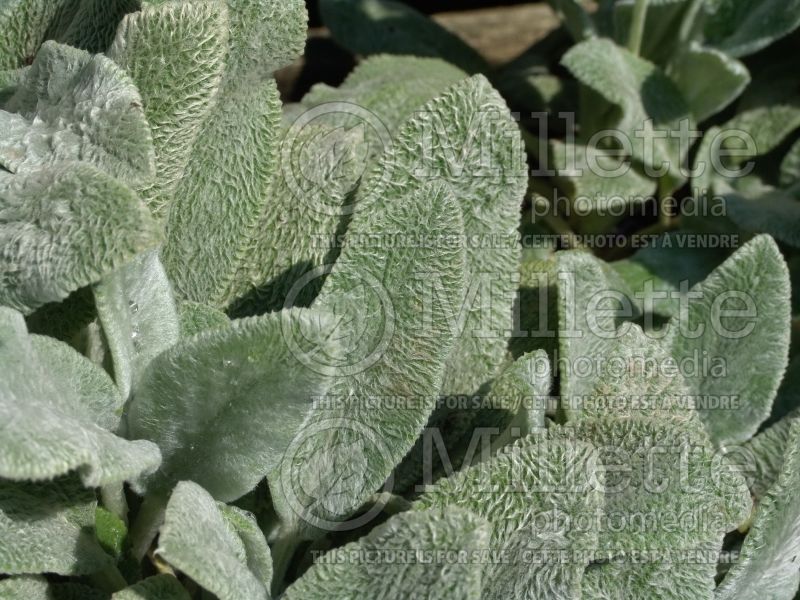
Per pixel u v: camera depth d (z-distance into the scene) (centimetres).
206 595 44
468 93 48
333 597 40
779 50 77
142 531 46
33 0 52
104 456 39
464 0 96
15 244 42
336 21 78
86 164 42
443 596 39
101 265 40
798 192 70
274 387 41
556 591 42
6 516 41
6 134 44
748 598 48
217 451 43
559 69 85
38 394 39
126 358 44
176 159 46
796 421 45
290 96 86
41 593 43
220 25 45
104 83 43
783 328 52
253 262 52
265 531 48
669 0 73
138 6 49
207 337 41
